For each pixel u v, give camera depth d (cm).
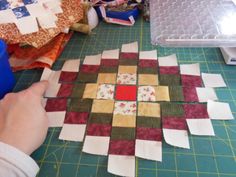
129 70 74
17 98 58
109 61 78
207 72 73
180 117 61
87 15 88
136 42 85
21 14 73
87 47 85
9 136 48
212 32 59
